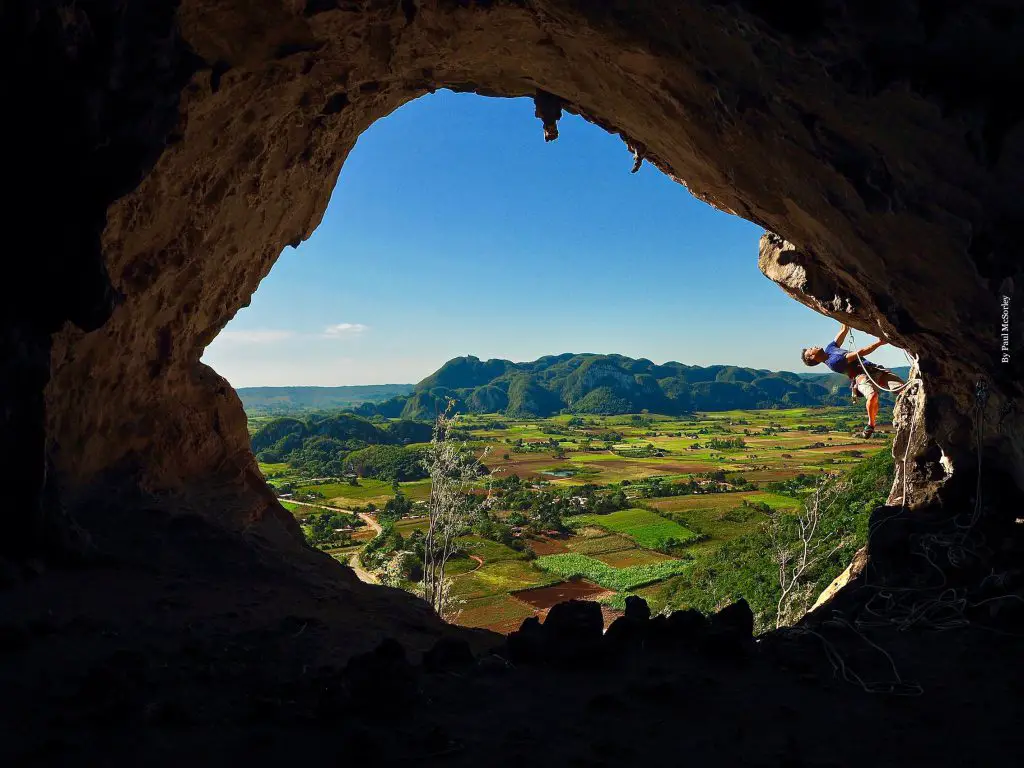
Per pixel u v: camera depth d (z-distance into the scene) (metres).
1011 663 3.98
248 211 7.40
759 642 4.53
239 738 2.78
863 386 8.80
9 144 4.86
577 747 2.82
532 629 4.12
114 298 5.30
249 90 6.08
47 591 4.68
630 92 6.18
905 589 5.73
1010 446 6.52
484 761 2.66
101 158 5.00
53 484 5.29
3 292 5.02
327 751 2.70
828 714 3.26
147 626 4.32
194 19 5.35
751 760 2.74
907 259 5.62
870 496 23.47
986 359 6.02
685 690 3.45
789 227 6.84
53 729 2.74
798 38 4.39
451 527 24.23
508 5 5.52
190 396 8.09
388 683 3.17
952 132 4.49
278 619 5.01
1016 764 2.77
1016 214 4.79
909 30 4.21
